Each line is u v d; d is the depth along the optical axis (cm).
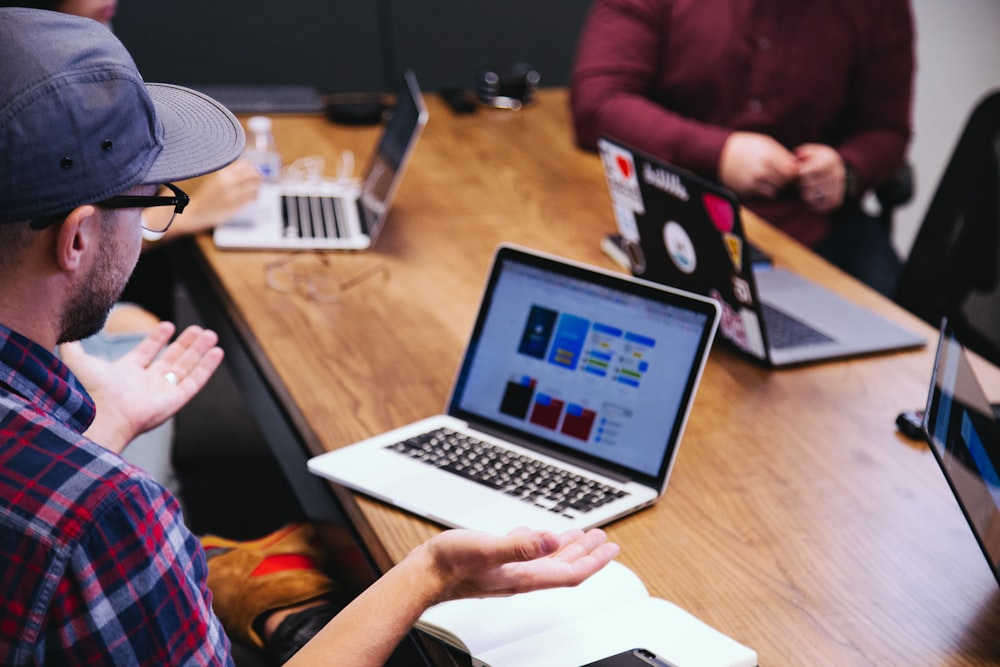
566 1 428
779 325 170
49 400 93
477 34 423
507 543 95
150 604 85
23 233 88
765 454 138
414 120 198
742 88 265
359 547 129
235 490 232
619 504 124
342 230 202
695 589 113
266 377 164
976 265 197
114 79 91
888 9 262
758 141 238
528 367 140
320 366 158
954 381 118
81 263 92
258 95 277
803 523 124
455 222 210
